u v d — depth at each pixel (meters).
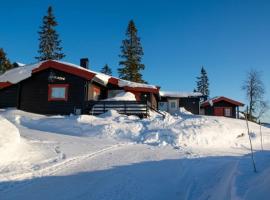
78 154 10.95
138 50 47.66
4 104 25.19
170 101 37.03
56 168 9.08
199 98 37.12
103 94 27.95
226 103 38.69
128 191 7.30
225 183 6.70
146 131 16.55
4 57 47.28
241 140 17.95
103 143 13.77
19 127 17.08
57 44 46.44
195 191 7.25
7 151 9.57
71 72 24.19
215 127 17.84
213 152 13.46
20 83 25.22
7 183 7.57
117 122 18.06
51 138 13.85
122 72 46.72
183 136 15.79
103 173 8.77
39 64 25.92
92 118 18.67
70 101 24.28
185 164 10.23
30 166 9.09
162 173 9.02
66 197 6.83
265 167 6.91
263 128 22.45
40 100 24.78
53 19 46.44
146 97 28.17
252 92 40.16
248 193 5.06
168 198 6.94
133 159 10.67
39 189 7.32
